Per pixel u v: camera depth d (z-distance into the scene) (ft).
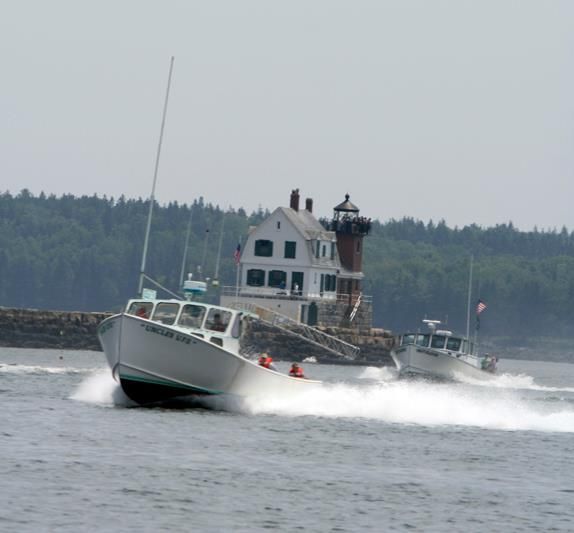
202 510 390.42
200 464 460.55
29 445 479.00
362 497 422.41
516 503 428.15
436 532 381.81
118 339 595.06
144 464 452.76
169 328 592.19
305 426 584.81
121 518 374.84
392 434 580.71
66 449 474.08
